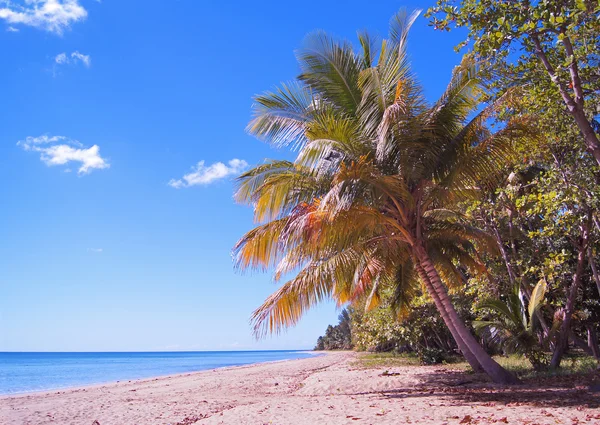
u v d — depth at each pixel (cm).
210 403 1411
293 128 1236
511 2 716
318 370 2898
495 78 1084
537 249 1722
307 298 1248
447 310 1298
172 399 1622
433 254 1541
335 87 1253
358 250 1302
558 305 1639
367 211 1146
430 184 1221
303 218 1034
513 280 1703
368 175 1059
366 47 1280
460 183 1201
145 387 2359
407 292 1686
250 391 1814
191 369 5747
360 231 1228
